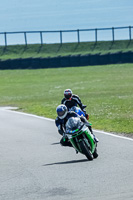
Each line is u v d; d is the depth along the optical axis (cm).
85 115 4359
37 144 4850
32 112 8569
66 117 3784
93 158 3894
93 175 3234
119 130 5597
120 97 10394
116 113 7338
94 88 14400
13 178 3288
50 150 4434
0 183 3152
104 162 3681
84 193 2762
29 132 5844
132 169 3362
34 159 4009
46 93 13950
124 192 2734
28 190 2912
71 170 3444
